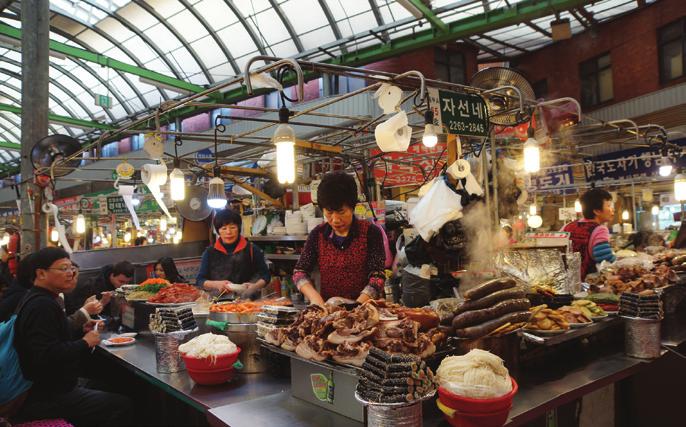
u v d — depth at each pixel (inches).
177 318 101.3
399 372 59.8
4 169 1049.5
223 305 111.6
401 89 127.9
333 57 496.7
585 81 546.3
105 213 407.5
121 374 147.6
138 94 669.3
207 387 90.7
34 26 303.1
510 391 65.1
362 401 61.0
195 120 676.7
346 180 108.0
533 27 504.1
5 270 313.9
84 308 138.6
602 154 444.8
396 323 71.6
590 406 102.0
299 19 483.5
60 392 115.0
